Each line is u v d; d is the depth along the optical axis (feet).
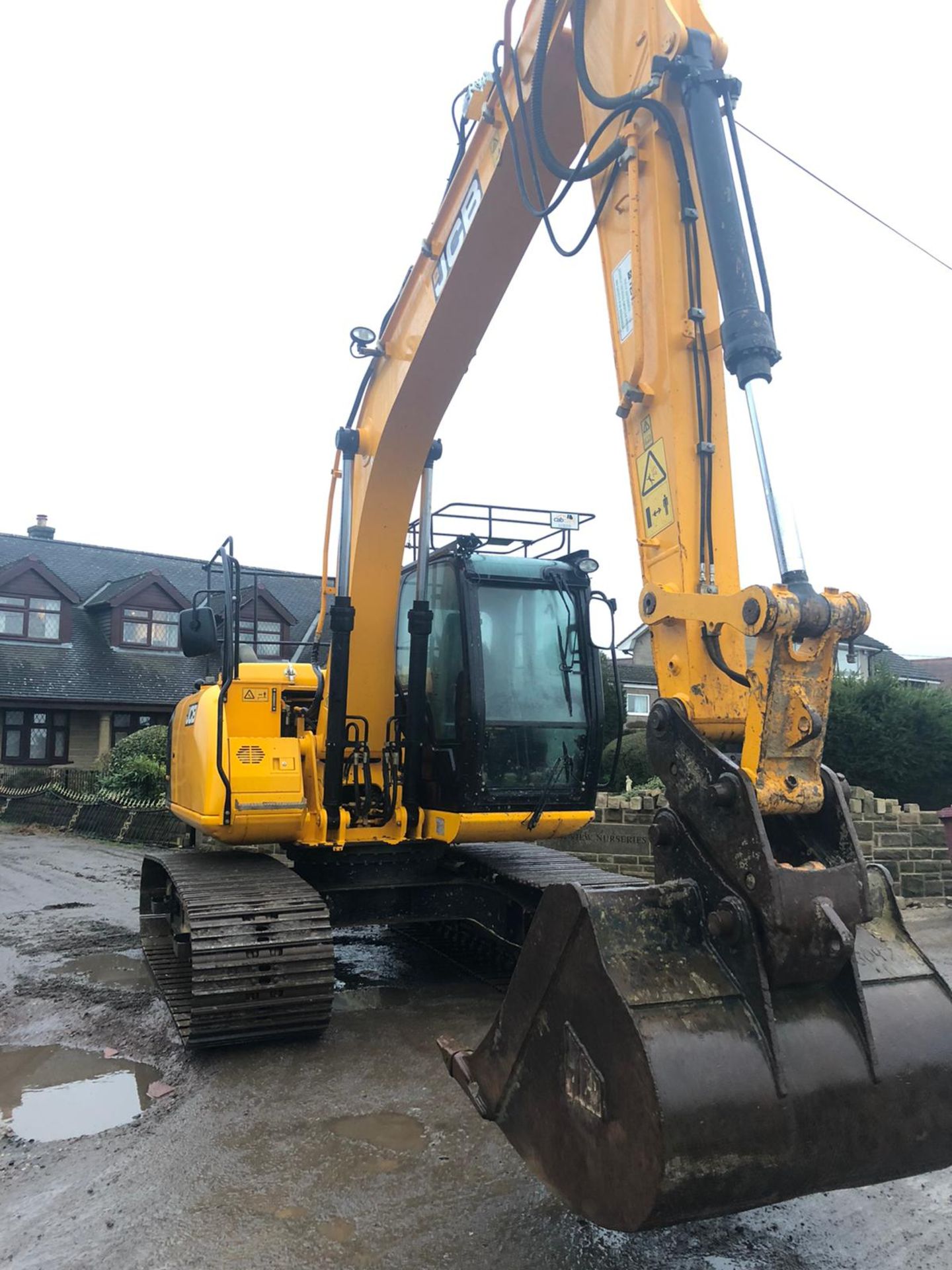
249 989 16.31
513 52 13.91
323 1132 13.39
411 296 18.37
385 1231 10.69
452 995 20.61
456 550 20.15
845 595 8.79
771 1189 7.74
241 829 19.49
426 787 20.89
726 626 10.03
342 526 20.20
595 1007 8.20
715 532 10.70
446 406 18.83
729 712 9.78
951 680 143.02
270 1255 10.20
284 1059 16.51
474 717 19.19
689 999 8.05
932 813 30.53
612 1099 7.89
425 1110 14.19
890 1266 9.99
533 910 20.36
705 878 8.69
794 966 8.02
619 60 12.17
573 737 20.47
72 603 81.66
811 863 8.58
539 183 14.05
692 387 10.89
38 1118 14.25
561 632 20.94
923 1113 8.32
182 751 22.75
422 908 21.48
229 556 20.54
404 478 19.57
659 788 35.40
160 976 20.63
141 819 50.85
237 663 20.52
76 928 28.35
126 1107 14.69
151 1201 11.43
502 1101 9.36
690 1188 7.42
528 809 19.72
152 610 83.97
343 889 20.72
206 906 17.40
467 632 19.53
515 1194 11.53
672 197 11.18
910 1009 8.71
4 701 72.08
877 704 39.63
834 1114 7.97
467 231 16.10
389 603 20.62
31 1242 10.53
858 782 38.83
